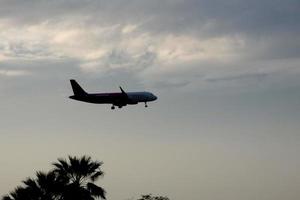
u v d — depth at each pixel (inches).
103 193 6245.1
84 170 6289.4
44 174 6122.1
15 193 6058.1
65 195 6087.6
